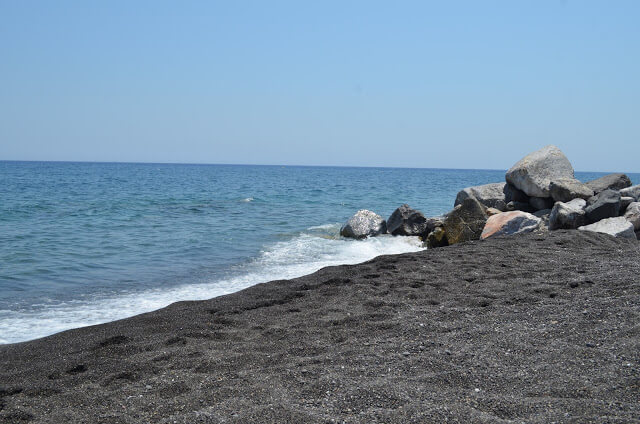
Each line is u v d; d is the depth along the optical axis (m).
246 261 14.90
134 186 56.25
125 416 4.49
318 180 84.25
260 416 4.29
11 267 13.67
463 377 4.91
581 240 12.92
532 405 4.24
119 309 9.73
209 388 5.03
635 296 7.14
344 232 19.69
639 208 14.95
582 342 5.65
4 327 8.60
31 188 48.66
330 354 5.87
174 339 6.74
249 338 6.84
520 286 8.90
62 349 6.86
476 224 15.98
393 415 4.18
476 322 6.82
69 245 17.28
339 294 8.98
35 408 4.84
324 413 4.31
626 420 3.85
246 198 39.84
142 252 16.30
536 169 18.77
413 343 6.08
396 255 12.55
